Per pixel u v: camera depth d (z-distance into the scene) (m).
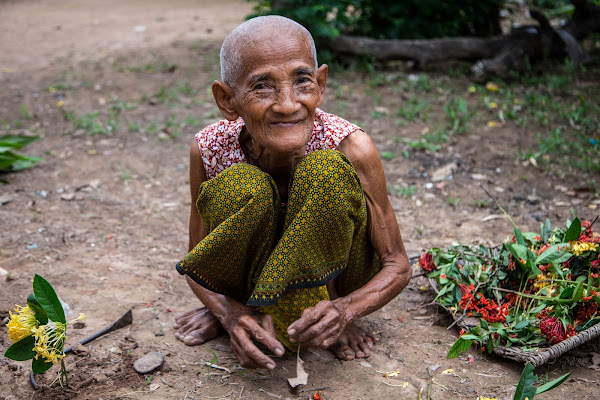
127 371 2.55
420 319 2.97
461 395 2.39
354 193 2.21
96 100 6.59
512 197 4.31
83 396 2.40
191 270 2.29
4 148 4.71
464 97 6.34
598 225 3.90
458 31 7.95
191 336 2.77
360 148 2.41
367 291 2.42
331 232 2.24
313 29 7.00
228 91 2.22
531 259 2.71
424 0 7.58
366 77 7.04
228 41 2.17
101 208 4.28
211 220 2.29
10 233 3.85
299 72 2.11
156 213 4.23
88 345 2.73
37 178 4.76
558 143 5.05
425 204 4.26
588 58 7.32
